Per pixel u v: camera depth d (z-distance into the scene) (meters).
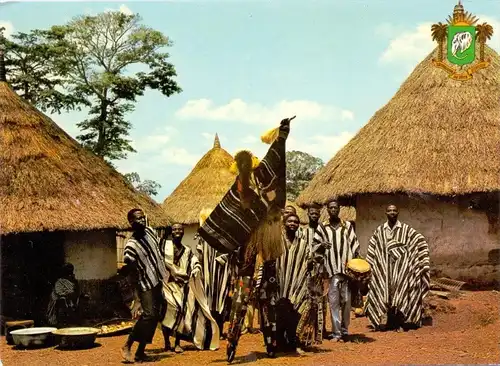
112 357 7.29
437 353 6.80
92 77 16.38
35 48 16.03
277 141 7.05
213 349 7.60
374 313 8.53
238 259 6.95
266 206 6.91
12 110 10.32
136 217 7.06
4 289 9.96
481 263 11.41
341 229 7.94
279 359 6.71
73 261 10.23
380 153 11.93
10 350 7.96
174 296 7.58
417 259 8.54
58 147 10.50
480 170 11.23
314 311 7.10
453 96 12.16
